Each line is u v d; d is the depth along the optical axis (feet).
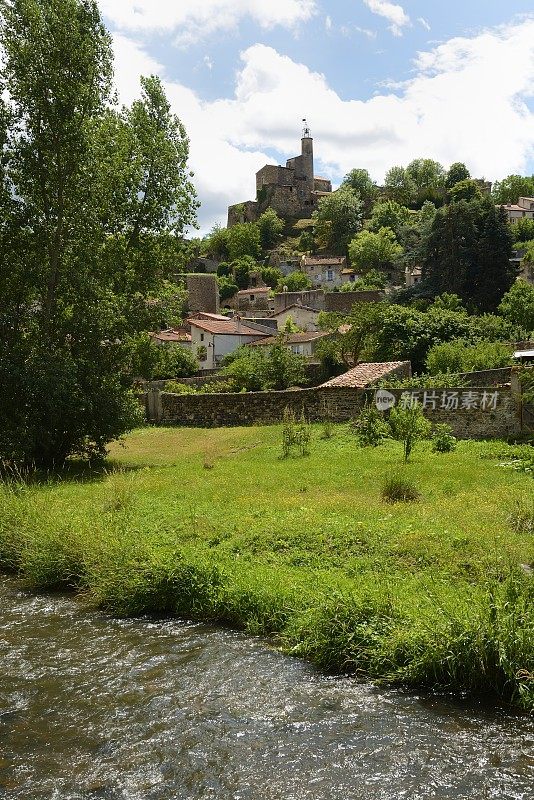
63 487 54.85
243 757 17.43
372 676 21.93
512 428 76.48
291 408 104.68
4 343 68.95
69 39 66.59
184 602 29.22
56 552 34.65
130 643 25.95
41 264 69.87
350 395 89.10
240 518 38.58
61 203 68.85
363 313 148.66
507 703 19.81
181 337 223.92
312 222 447.01
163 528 37.58
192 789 16.20
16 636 27.04
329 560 31.17
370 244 355.97
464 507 40.09
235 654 24.41
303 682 21.80
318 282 360.28
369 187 476.54
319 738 18.17
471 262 200.44
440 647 20.83
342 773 16.56
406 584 26.76
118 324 75.87
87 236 72.43
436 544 31.53
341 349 147.84
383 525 35.27
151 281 79.10
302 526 35.78
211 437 94.58
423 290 208.33
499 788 15.74
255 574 29.14
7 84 67.67
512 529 34.96
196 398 113.70
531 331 154.61
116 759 17.60
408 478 48.11
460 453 64.75
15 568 37.42
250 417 108.78
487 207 210.18
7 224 69.46
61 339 73.20
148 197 78.23
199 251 444.14
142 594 29.73
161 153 77.61
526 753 17.12
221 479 55.52
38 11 65.62
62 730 19.17
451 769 16.53
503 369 99.96
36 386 64.80
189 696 21.04
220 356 212.43
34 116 67.92
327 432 79.82
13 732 19.13
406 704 19.93
